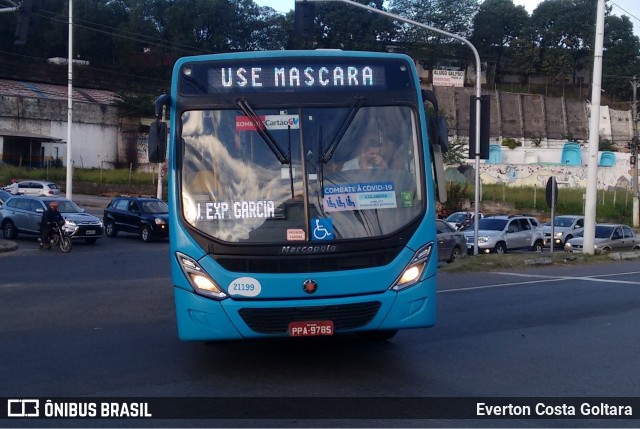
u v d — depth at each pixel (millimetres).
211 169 8148
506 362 9211
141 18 82812
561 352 9820
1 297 15141
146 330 11438
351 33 78500
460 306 13930
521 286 17234
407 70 8656
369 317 7980
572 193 56781
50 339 10703
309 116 8305
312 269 7887
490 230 30609
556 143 82562
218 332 7871
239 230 7949
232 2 80375
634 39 94500
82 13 82875
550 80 95500
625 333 11219
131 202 32438
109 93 79062
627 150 80500
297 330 7840
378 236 8039
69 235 28531
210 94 8352
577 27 95062
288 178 8094
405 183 8312
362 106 8422
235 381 8250
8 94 66938
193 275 7934
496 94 85500
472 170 55344
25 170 58938
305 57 8484
